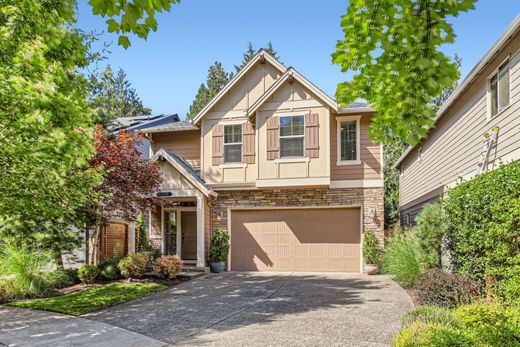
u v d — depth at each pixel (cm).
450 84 324
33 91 587
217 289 1117
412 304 866
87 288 1132
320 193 1503
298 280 1259
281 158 1462
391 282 1189
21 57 604
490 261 805
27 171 649
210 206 1569
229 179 1545
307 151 1443
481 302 705
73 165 720
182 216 1688
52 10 704
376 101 378
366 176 1480
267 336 649
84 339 656
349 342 607
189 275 1330
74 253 1452
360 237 1470
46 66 650
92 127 775
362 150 1495
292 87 1480
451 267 1038
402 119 363
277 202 1529
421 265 1073
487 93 1008
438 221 1096
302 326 704
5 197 682
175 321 767
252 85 1580
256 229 1551
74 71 791
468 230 909
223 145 1567
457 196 992
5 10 624
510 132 879
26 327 738
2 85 563
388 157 2819
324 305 875
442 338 433
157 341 639
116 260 1309
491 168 971
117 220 1585
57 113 643
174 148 1703
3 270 1076
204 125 1599
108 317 812
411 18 316
